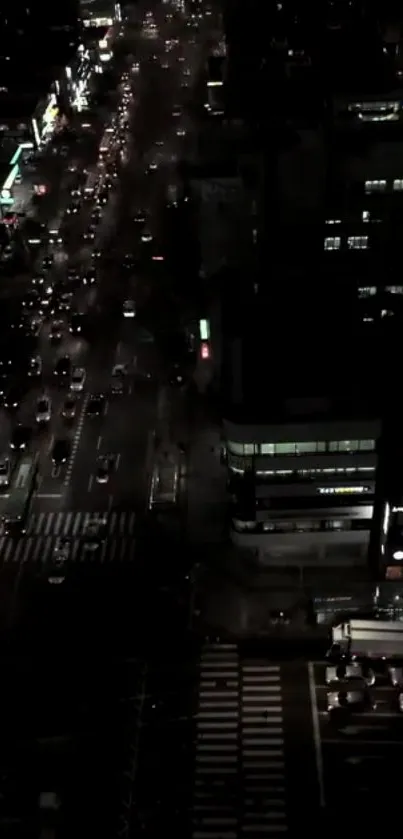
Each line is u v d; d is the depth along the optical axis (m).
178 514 115.00
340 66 181.50
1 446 130.25
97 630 98.94
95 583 105.44
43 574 107.31
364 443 92.81
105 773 83.56
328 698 89.88
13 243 192.50
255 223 149.12
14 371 148.00
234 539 103.38
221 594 102.94
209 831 78.31
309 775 82.88
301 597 101.88
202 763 84.44
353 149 138.25
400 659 94.12
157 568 107.00
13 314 165.62
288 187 140.75
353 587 102.31
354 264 127.62
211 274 152.38
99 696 91.31
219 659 95.06
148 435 130.75
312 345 104.19
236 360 99.44
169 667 94.31
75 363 149.38
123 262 181.75
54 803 79.88
